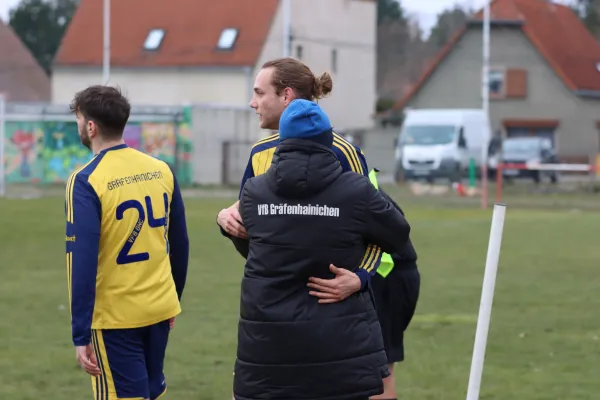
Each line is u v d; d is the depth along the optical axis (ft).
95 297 41.65
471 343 77.30
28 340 78.07
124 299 42.19
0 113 269.44
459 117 335.26
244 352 35.50
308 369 34.71
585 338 79.36
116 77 426.92
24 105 326.85
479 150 343.46
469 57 469.57
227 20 421.18
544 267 123.03
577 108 461.78
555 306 94.48
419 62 605.73
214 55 411.95
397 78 602.85
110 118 42.57
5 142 325.01
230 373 67.10
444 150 328.08
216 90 411.54
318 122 35.14
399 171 336.08
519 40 464.65
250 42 411.13
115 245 42.04
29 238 154.71
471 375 41.88
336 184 35.29
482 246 146.30
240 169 339.57
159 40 425.28
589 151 463.83
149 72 421.18
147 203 42.91
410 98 479.82
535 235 163.63
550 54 465.47
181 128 328.70
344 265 35.37
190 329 82.43
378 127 468.75
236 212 37.19
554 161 351.87
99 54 429.38
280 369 34.76
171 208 44.93
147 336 43.27
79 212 41.11
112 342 42.16
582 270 120.37
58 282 110.01
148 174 43.37
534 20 484.74
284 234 35.01
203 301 96.53
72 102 44.01
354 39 463.01
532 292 103.04
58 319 87.40
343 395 34.88
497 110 468.34
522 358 72.23
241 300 36.01
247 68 405.39
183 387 63.36
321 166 35.01
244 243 37.58
